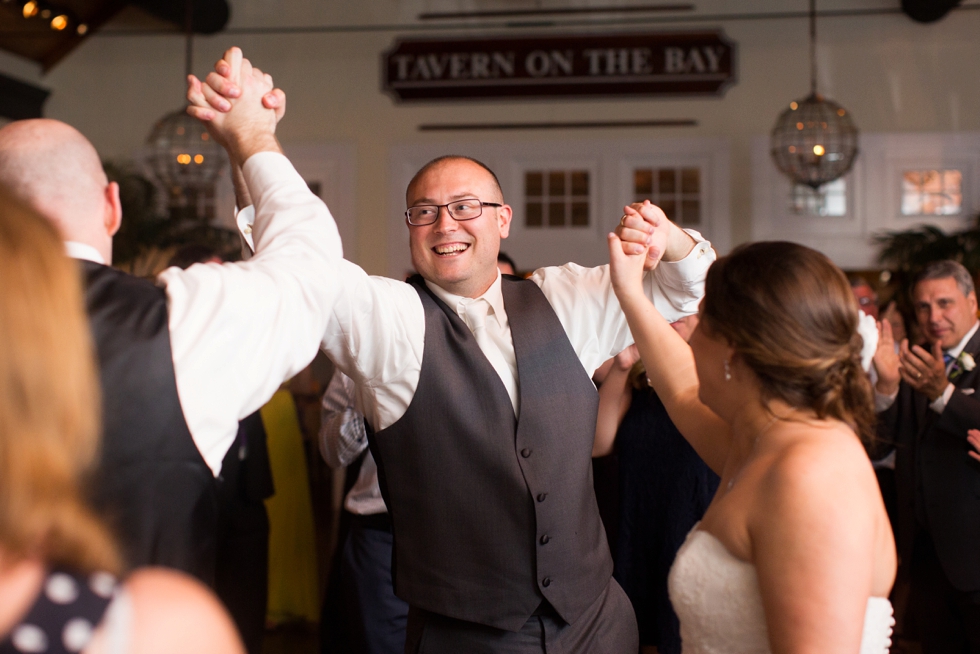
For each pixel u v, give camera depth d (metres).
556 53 6.53
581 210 6.55
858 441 1.23
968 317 3.17
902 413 3.09
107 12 6.73
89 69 6.88
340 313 1.53
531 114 6.57
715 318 1.29
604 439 2.64
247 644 3.09
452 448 1.68
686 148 6.44
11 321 0.62
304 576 3.99
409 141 6.66
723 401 1.36
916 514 2.90
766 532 1.17
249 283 1.22
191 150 5.21
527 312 1.80
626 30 6.49
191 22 6.36
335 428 2.63
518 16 6.58
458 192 1.78
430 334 1.69
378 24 6.70
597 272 1.90
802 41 6.39
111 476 1.09
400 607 2.70
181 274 1.24
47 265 0.65
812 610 1.11
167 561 1.14
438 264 1.78
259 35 6.77
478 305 1.79
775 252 1.26
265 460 3.12
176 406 1.15
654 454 2.54
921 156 6.30
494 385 1.70
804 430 1.22
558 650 1.68
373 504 2.70
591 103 6.54
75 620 0.61
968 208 6.28
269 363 1.24
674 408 1.60
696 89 6.44
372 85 6.70
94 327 1.12
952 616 2.90
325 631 3.01
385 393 1.67
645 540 2.54
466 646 1.68
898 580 3.17
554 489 1.69
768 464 1.21
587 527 1.76
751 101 6.41
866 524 1.14
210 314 1.19
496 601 1.67
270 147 1.43
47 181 1.21
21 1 6.28
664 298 1.89
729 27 6.44
